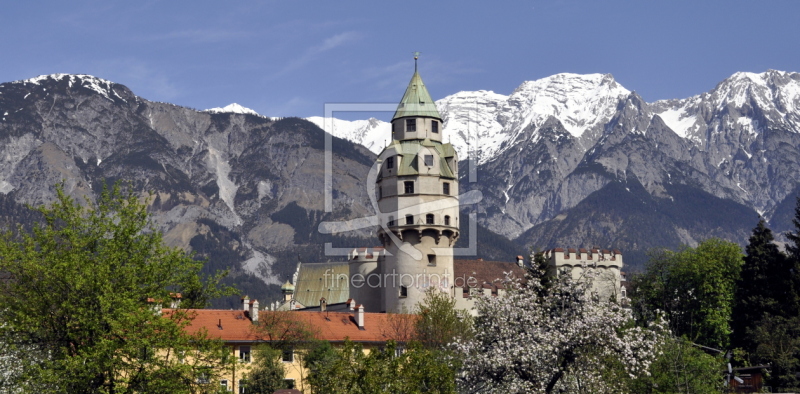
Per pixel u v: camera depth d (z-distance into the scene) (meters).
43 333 58.75
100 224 62.19
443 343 91.38
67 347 58.81
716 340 118.00
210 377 59.75
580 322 61.97
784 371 88.69
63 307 57.50
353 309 122.12
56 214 62.22
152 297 61.41
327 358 95.12
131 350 55.78
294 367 100.50
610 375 64.69
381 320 113.25
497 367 61.53
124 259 61.50
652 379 72.94
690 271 125.62
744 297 109.06
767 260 109.44
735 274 123.44
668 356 72.94
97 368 54.88
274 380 92.62
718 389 79.19
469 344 63.72
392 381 56.00
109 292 57.41
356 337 108.19
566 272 66.62
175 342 57.53
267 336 102.00
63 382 56.19
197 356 60.00
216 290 64.44
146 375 56.50
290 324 102.75
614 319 62.25
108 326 58.00
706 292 122.00
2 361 60.38
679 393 70.25
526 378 62.41
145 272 60.94
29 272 57.97
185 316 60.06
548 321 63.69
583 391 62.06
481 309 66.44
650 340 63.72
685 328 114.12
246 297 107.94
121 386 55.19
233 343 100.75
